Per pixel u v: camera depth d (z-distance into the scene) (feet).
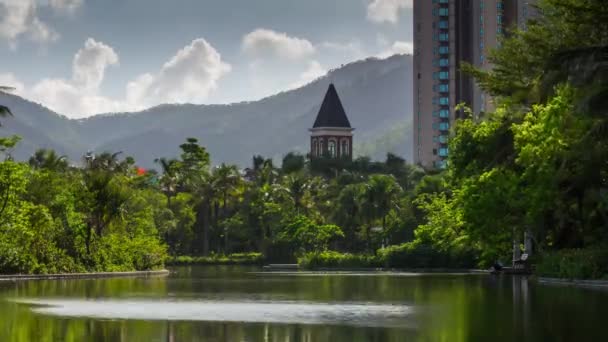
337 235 593.83
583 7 230.27
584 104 228.22
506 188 278.87
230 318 139.44
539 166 257.55
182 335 115.03
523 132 258.57
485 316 136.67
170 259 612.70
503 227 284.82
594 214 279.08
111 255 363.56
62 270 325.01
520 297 178.19
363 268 473.67
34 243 315.17
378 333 116.78
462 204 294.46
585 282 231.09
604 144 240.32
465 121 333.62
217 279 304.30
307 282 275.59
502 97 317.01
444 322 128.88
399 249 458.50
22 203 307.58
